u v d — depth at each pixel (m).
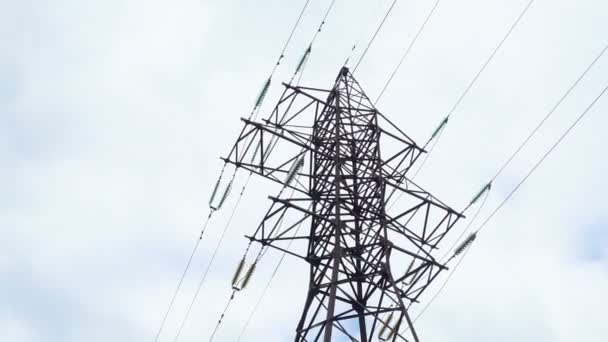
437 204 19.53
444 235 19.45
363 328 16.39
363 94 22.88
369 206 18.97
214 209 20.73
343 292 15.91
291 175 18.80
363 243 18.00
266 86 20.16
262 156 18.91
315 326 14.98
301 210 17.50
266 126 18.70
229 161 19.02
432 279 17.88
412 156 21.55
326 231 17.98
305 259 17.72
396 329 17.53
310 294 16.66
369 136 21.42
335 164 19.25
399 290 17.50
